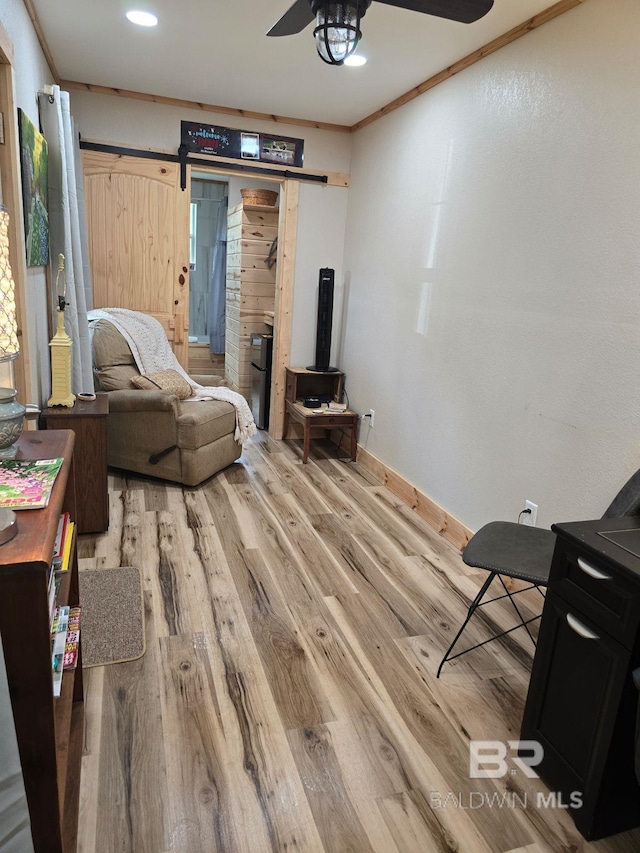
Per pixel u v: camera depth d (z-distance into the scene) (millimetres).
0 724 933
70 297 3100
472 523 2982
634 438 2029
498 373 2756
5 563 940
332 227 4660
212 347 7695
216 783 1558
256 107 4098
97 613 2260
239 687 1923
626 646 1359
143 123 4027
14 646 994
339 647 2170
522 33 2525
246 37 2893
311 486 3869
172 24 2795
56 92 2889
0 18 1950
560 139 2336
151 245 4227
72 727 1679
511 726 1838
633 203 2012
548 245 2418
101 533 2975
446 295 3193
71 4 2615
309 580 2643
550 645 1620
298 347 4820
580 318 2254
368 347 4270
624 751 1424
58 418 2746
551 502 2430
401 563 2871
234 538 3016
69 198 3078
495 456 2797
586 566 1470
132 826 1427
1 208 1194
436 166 3285
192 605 2377
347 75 3328
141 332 3939
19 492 1191
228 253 6637
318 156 4480
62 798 1224
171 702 1836
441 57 2953
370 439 4266
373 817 1492
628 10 2008
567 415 2330
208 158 4199
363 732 1770
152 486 3672
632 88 2004
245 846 1394
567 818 1532
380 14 2510
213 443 3764
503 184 2697
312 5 1873
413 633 2293
